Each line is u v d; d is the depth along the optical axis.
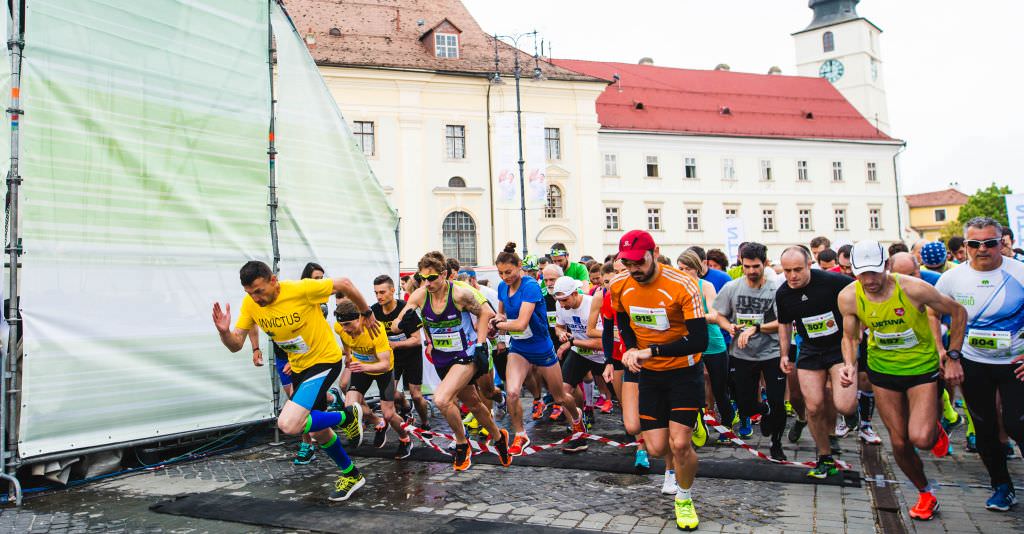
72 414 6.50
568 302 7.85
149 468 7.07
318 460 7.37
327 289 5.75
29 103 6.33
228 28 8.14
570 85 37.53
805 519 5.18
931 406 5.04
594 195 38.16
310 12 35.34
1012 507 5.38
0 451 6.00
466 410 9.60
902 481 6.24
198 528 5.26
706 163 47.22
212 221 7.79
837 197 50.72
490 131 36.16
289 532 5.11
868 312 5.19
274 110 8.66
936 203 87.25
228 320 5.66
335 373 5.90
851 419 7.65
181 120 7.58
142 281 7.10
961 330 5.04
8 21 6.33
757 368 7.23
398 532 5.00
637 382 5.70
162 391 7.19
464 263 35.69
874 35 59.59
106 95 6.93
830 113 52.72
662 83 49.94
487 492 6.03
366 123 34.09
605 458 7.10
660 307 5.03
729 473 6.34
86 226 6.70
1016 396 5.14
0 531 5.25
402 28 36.56
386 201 10.40
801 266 5.90
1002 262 5.29
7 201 6.22
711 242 46.91
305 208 9.01
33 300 6.29
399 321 7.12
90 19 6.85
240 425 7.84
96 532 5.20
